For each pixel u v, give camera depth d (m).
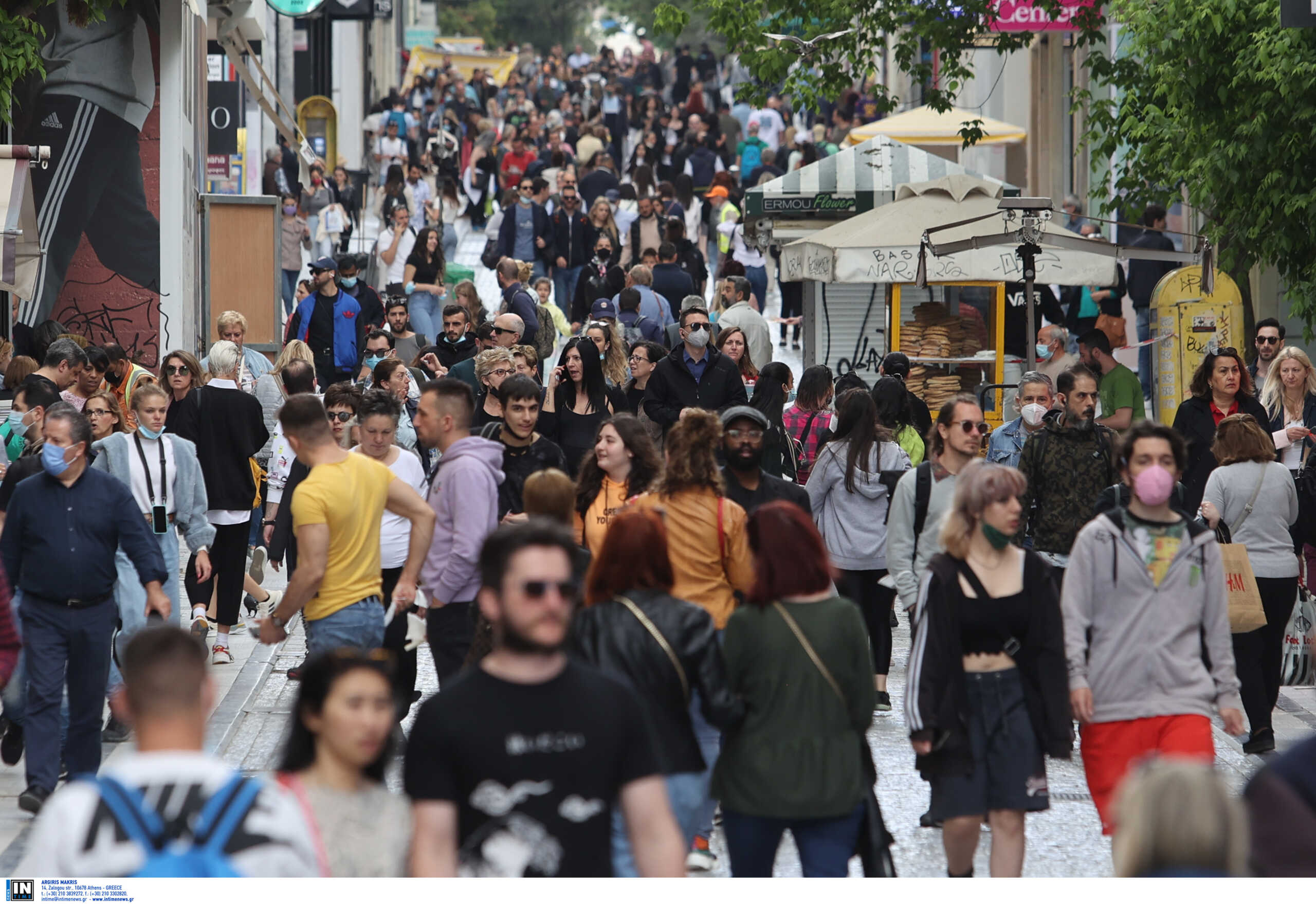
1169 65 53.22
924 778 20.44
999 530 20.25
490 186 128.38
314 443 24.23
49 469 25.64
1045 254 53.78
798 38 66.62
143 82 58.50
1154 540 21.45
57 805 12.12
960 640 20.25
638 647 18.45
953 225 48.47
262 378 44.75
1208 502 30.05
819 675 18.38
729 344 45.22
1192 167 52.56
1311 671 33.47
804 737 18.25
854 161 65.38
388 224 91.25
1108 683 21.36
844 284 60.94
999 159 107.12
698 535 22.86
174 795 12.16
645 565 18.89
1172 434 21.53
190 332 61.69
